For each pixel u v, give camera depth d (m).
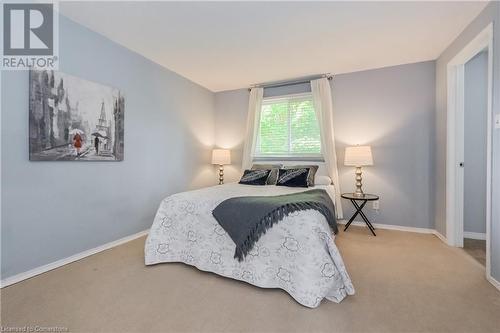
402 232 3.16
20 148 1.90
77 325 1.37
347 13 2.14
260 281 1.75
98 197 2.51
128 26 2.36
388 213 3.37
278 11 2.12
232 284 1.83
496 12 1.84
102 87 2.51
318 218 1.69
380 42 2.66
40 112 2.01
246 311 1.50
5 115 1.82
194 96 4.00
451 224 2.66
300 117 3.89
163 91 3.36
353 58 3.07
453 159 2.66
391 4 2.02
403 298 1.62
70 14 2.16
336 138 3.64
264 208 1.80
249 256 1.81
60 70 2.15
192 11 2.12
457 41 2.52
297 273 1.61
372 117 3.43
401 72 3.27
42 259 2.04
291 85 3.91
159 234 2.21
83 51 2.34
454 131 2.66
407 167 3.26
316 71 3.51
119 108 2.70
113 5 2.04
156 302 1.60
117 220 2.72
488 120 1.89
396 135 3.31
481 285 1.79
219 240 1.98
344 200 3.62
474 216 2.97
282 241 1.70
